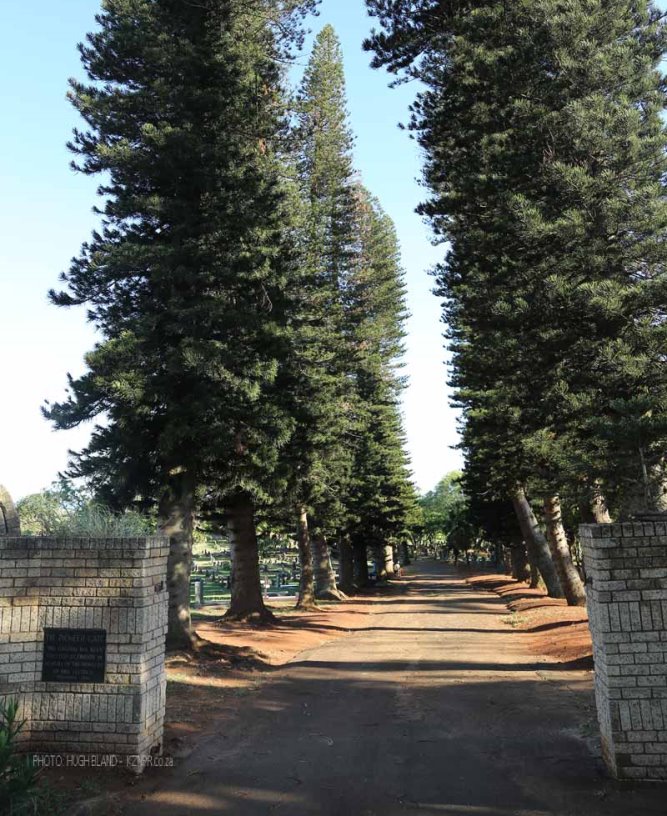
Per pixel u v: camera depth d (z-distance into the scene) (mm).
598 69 14688
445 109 18141
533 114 15211
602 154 14914
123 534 8156
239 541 22234
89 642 6387
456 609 29578
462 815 5348
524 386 16875
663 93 15312
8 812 4719
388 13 17812
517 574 46562
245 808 5566
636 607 5957
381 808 5543
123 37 14961
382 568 63656
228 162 14953
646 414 12766
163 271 13859
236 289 15461
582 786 5820
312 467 20625
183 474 14594
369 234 37219
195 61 14992
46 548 6523
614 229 14484
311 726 8305
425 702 9594
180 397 14281
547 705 8938
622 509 13836
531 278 15367
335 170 30156
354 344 31859
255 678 12016
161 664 6855
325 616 25984
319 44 31047
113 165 14828
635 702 5875
